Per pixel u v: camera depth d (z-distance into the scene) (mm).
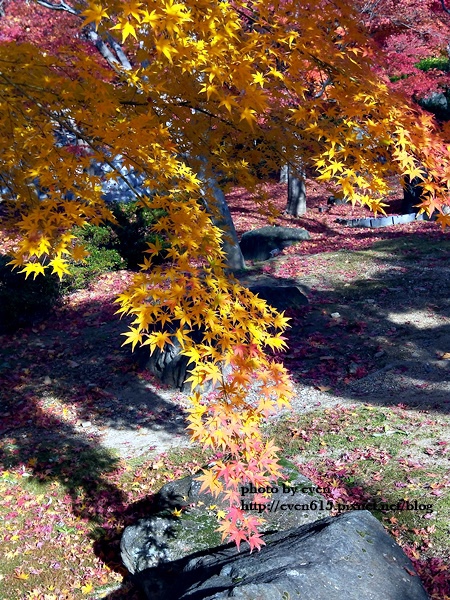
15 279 12492
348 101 3631
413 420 7363
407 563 4395
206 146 4750
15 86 3746
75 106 4035
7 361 10938
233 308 3373
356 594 3859
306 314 10953
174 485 5926
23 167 4430
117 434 8328
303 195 21141
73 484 7188
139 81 4211
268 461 3352
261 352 3291
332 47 3785
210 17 3432
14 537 6332
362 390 8445
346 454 6812
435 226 16438
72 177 3592
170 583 4977
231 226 13750
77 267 14156
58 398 9508
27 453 8008
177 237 3451
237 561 4348
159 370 9680
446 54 13062
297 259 14195
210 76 3381
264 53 3688
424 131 3576
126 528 5473
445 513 5547
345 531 4371
